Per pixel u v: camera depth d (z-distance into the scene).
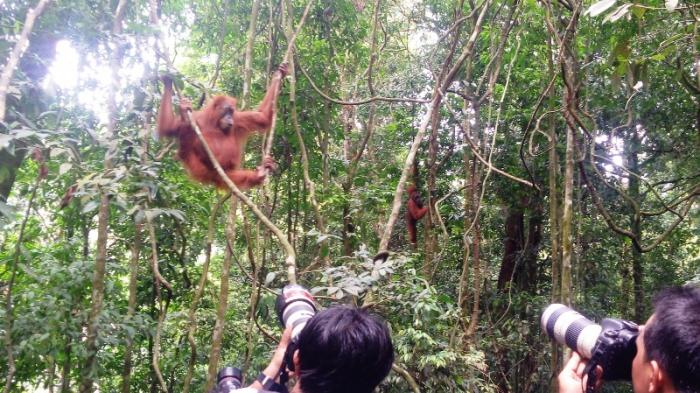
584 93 7.72
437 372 5.49
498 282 11.96
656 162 9.80
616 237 9.98
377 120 11.45
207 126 5.35
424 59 10.17
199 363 8.20
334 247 8.77
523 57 6.89
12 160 5.23
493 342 9.44
